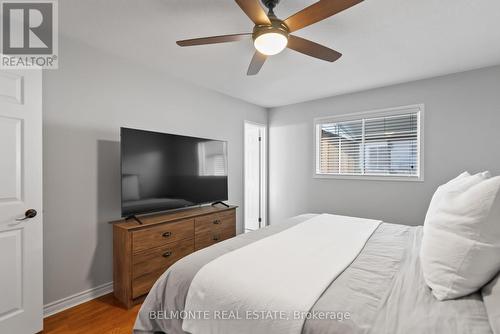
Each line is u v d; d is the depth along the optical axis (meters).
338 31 1.96
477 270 0.91
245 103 3.98
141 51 2.33
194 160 2.93
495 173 2.58
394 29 1.92
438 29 1.92
